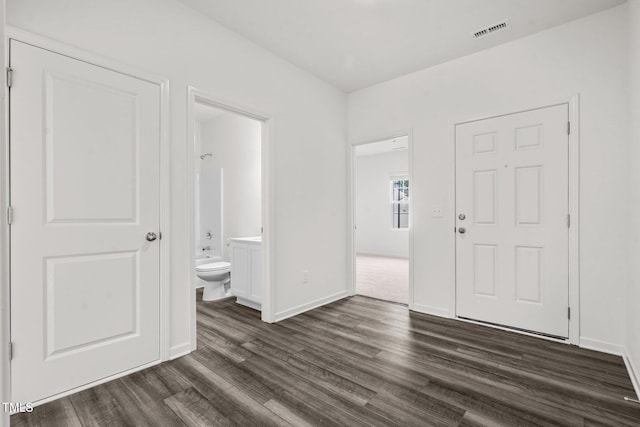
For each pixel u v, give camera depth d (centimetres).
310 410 156
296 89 312
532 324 253
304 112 322
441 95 304
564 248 239
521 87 258
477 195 281
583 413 153
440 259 303
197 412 155
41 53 161
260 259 317
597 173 225
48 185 164
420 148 318
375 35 259
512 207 262
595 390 173
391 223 782
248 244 330
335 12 230
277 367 200
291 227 307
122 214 190
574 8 222
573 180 235
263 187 288
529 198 254
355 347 231
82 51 174
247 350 226
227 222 458
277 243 293
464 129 288
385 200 788
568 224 237
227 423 147
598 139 225
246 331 264
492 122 273
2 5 54
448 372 194
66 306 169
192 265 225
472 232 283
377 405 160
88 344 177
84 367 175
